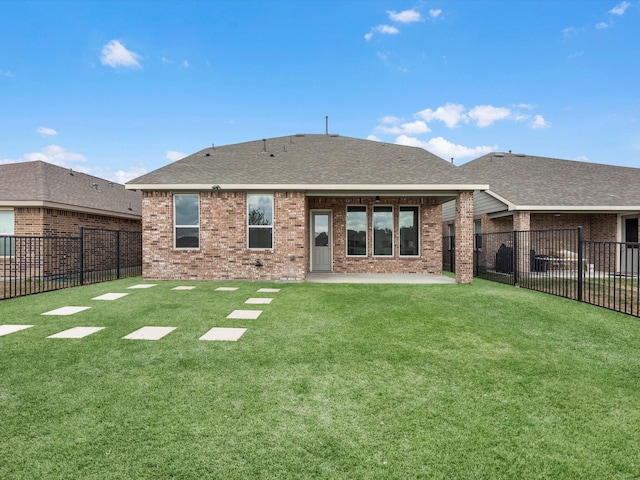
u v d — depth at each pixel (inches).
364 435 109.3
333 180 457.4
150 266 469.4
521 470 94.4
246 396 134.1
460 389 141.5
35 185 548.1
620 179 660.7
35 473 91.5
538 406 128.3
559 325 238.4
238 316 259.1
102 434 108.7
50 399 130.8
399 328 228.4
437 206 555.8
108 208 626.5
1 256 514.0
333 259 561.9
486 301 318.0
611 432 112.7
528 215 561.3
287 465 95.2
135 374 154.1
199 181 454.3
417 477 91.2
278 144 632.4
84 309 283.6
